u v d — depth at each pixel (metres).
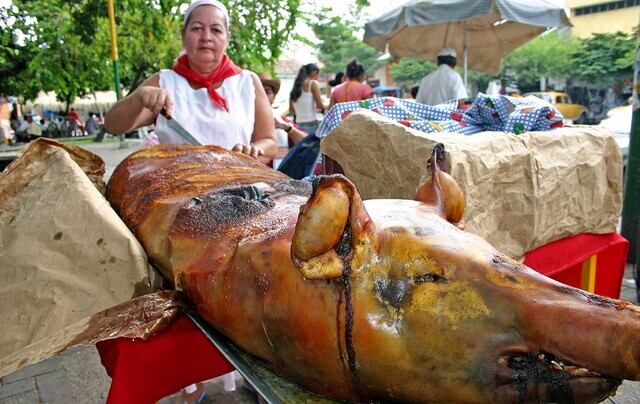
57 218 1.33
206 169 1.66
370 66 30.31
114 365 1.15
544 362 0.82
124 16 9.09
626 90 17.92
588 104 18.97
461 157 1.50
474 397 0.84
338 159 1.87
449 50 5.04
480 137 1.65
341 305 0.88
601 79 18.52
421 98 5.17
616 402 2.17
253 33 7.38
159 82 2.24
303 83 5.58
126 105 2.08
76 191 1.38
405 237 0.90
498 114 2.11
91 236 1.30
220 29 2.19
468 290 0.84
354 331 0.87
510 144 1.67
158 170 1.68
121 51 11.51
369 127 1.73
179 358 1.18
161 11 8.08
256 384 0.98
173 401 2.24
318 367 0.93
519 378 0.82
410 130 1.63
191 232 1.26
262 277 1.00
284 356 0.97
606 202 2.05
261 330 1.00
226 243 1.16
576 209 1.91
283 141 3.88
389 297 0.87
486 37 6.41
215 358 1.23
